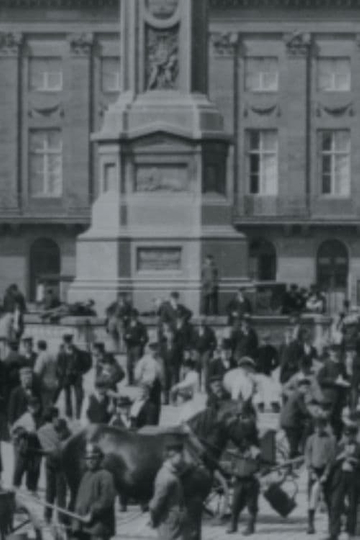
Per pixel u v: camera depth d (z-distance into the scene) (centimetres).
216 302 6519
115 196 6762
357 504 3353
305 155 11388
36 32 11412
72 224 11369
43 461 4197
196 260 6669
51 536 3222
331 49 11406
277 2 11375
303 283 11388
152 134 6706
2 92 11419
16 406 3925
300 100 11412
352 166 11406
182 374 5578
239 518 3547
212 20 11406
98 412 3853
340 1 11375
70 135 11431
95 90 11425
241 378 4253
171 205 6719
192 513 2966
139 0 6769
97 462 2819
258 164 11444
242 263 6725
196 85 6788
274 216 11350
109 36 11425
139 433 3228
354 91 11412
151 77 6788
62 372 4903
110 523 2819
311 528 3403
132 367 5831
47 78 11481
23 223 11381
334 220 11331
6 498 2939
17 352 4597
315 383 4103
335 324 6881
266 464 3659
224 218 6738
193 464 2973
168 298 6462
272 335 6488
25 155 11450
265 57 11444
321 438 3397
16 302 7031
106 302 6675
